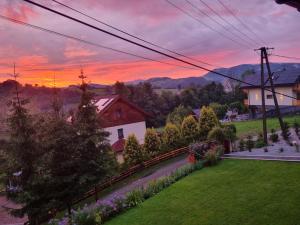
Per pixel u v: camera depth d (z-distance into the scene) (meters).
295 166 17.36
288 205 11.95
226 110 68.38
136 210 13.94
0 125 16.86
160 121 75.38
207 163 21.06
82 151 18.81
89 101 19.77
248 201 13.05
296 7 6.15
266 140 27.48
